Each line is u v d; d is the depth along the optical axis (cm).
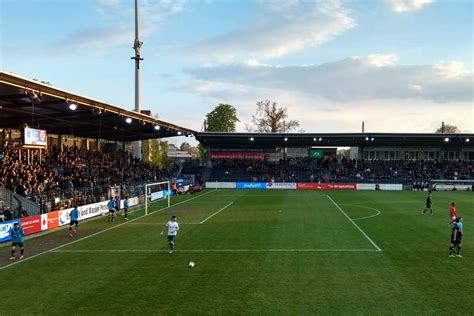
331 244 2198
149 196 4847
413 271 1656
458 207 4044
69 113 3953
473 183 6819
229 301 1320
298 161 7969
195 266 1764
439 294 1376
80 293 1421
